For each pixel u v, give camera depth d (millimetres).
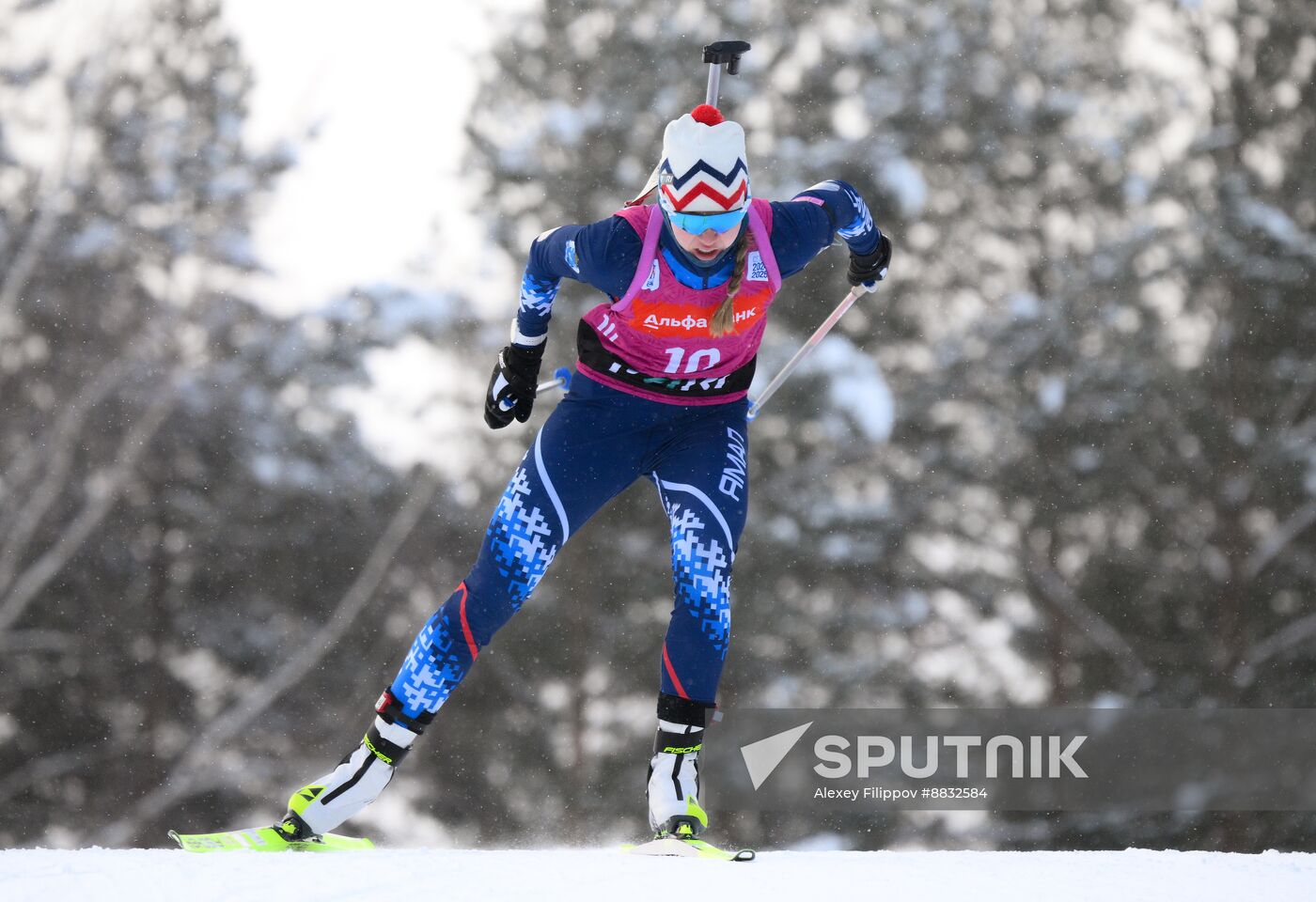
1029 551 58000
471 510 61594
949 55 63594
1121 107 61500
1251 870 8289
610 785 57938
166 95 64000
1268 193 58438
